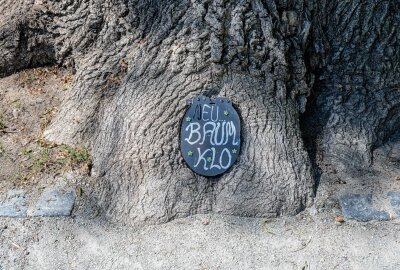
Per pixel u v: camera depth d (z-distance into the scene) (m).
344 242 2.38
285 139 2.55
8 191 2.54
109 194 2.50
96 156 2.62
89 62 2.75
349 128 2.76
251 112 2.54
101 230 2.40
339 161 2.70
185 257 2.30
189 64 2.51
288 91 2.63
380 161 2.75
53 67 3.17
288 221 2.46
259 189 2.49
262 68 2.55
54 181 2.57
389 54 2.86
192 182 2.49
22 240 2.35
